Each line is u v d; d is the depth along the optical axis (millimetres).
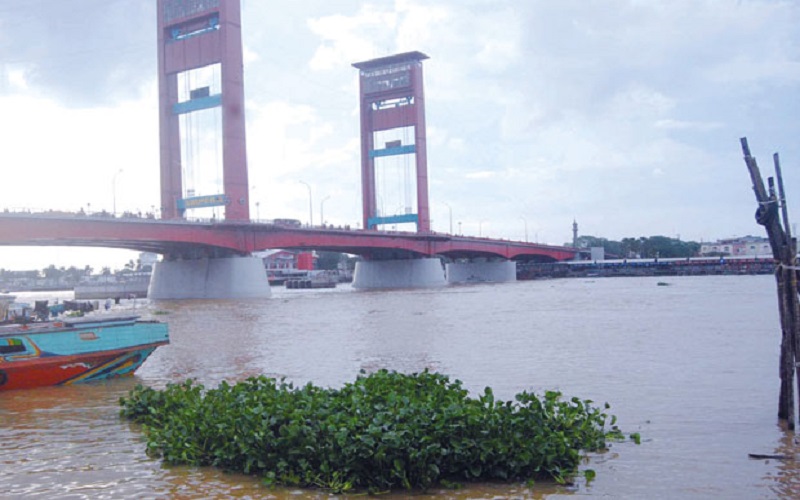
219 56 108625
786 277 16500
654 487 12430
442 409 13195
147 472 13648
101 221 85562
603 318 51562
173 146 114875
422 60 159625
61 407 20531
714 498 11875
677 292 93812
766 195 16547
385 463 12414
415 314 60938
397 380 16406
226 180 107000
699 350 31000
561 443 13148
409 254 155250
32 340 23922
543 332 41531
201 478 13188
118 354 25781
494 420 13062
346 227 135875
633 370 25438
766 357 28406
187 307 81000
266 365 29531
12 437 16781
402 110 158250
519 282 171250
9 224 77688
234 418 14117
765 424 16812
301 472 12805
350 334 43562
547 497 11945
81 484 12969
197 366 29703
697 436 15781
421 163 156375
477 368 26812
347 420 13000
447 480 12734
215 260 107375
